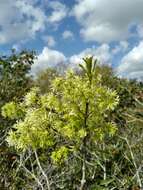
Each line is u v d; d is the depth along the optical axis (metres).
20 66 8.55
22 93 7.89
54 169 5.02
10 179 5.30
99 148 5.16
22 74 8.46
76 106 3.66
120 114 6.38
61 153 3.72
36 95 3.83
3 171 5.47
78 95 3.63
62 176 5.02
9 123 6.42
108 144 5.43
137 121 6.29
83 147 3.76
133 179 4.79
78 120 3.66
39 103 3.79
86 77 3.68
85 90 3.61
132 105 7.43
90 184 4.64
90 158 4.88
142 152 5.35
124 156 5.00
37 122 3.72
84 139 3.70
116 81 7.62
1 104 7.34
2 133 6.38
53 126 3.72
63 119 3.72
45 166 5.09
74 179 4.87
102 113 3.74
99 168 5.00
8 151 5.70
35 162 5.18
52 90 3.72
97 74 3.67
